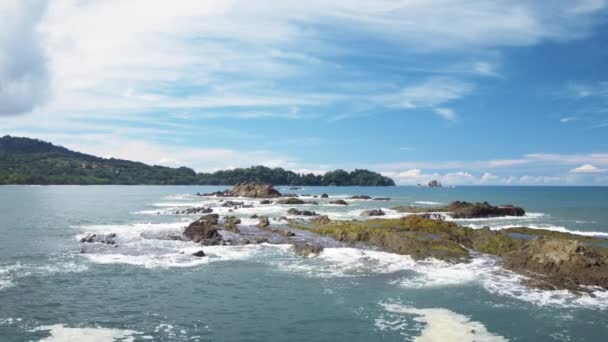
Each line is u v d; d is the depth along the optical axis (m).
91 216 74.62
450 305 24.97
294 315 23.34
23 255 38.03
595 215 80.19
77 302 25.19
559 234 46.38
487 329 21.50
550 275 30.25
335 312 23.80
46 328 21.27
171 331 21.06
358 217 74.69
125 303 25.12
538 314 23.55
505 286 28.59
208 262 35.75
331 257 37.38
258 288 28.30
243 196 154.75
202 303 25.27
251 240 45.28
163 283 29.30
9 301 25.20
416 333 20.91
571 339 20.52
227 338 20.30
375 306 24.78
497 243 39.44
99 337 20.25
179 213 81.12
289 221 62.34
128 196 153.50
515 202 127.94
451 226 45.84
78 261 35.66
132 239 46.41
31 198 128.75
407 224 47.56
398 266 34.03
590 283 28.56
